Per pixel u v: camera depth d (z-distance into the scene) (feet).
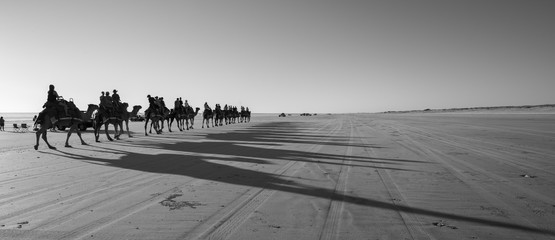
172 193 23.84
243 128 113.19
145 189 25.04
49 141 66.03
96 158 41.16
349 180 27.94
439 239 15.48
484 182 26.89
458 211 19.54
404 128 100.63
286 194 23.50
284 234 16.15
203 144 58.03
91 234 16.21
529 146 50.55
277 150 48.91
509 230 16.58
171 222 17.83
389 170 32.35
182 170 32.68
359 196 22.88
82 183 27.07
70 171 32.32
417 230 16.60
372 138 68.13
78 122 56.13
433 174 30.22
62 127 109.81
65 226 17.29
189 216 18.80
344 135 77.51
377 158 40.24
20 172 31.89
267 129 106.22
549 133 73.61
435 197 22.52
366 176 29.55
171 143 60.18
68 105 54.49
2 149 51.47
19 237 15.88
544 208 20.08
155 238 15.71
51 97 52.54
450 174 30.14
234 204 21.08
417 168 33.27
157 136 77.46
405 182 27.07
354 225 17.33
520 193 23.49
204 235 16.05
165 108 88.17
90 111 60.08
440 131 84.17
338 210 19.83
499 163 35.78
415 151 46.24
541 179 27.91
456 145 52.85
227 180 28.07
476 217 18.51
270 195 23.25
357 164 36.04
